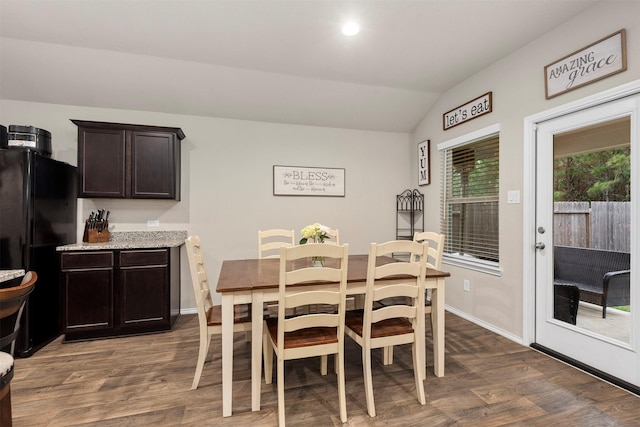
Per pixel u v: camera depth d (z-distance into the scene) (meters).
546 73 2.43
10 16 2.24
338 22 2.31
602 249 2.12
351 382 2.08
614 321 2.06
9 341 1.40
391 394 1.94
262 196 3.81
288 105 3.61
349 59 2.88
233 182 3.72
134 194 3.12
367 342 1.79
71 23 2.33
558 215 2.41
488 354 2.46
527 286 2.60
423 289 1.91
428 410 1.78
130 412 1.77
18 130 2.69
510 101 2.76
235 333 2.97
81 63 2.83
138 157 3.13
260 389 1.82
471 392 1.95
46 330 2.71
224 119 3.70
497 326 2.90
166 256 2.99
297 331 1.85
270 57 2.84
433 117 3.86
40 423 1.68
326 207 4.04
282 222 3.88
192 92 3.29
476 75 3.15
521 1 2.08
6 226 2.49
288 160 3.90
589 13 2.14
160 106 3.42
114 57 2.80
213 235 3.64
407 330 1.90
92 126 3.02
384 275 1.80
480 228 3.20
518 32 2.44
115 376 2.17
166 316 2.99
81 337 2.82
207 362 2.38
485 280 3.04
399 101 3.73
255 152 3.79
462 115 3.32
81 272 2.77
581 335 2.24
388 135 4.29
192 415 1.75
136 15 2.23
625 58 1.94
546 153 2.48
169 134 3.22
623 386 1.96
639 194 1.91
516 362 2.33
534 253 2.57
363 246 4.17
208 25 2.35
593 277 2.18
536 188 2.55
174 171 3.25
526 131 2.60
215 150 3.67
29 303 2.49
